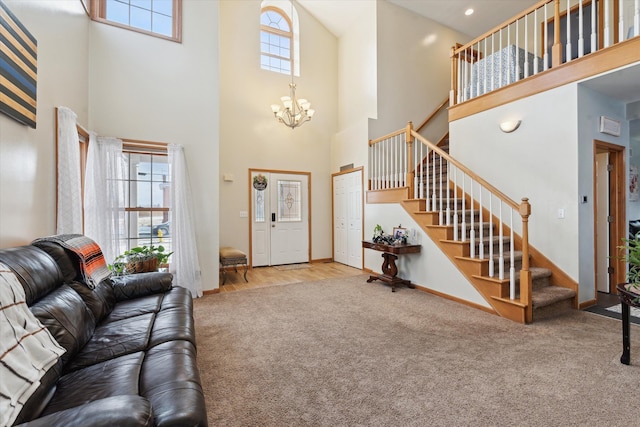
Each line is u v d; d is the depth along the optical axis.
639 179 5.04
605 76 3.00
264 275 5.15
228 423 1.54
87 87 3.34
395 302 3.59
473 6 5.78
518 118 3.71
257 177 5.86
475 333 2.66
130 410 0.83
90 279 2.07
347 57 6.41
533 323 2.88
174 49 3.87
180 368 1.35
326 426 1.52
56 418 0.80
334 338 2.58
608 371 2.01
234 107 5.68
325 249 6.55
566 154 3.27
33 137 2.19
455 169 4.50
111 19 3.57
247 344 2.47
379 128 5.58
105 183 3.38
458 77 4.51
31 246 1.78
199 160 3.98
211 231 4.04
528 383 1.88
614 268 3.84
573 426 1.51
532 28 5.62
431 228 3.93
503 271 3.27
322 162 6.54
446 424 1.53
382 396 1.77
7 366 0.99
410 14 5.98
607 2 2.95
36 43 2.15
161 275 2.71
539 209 3.53
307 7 6.30
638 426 1.51
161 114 3.77
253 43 5.87
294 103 6.20
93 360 1.49
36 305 1.45
